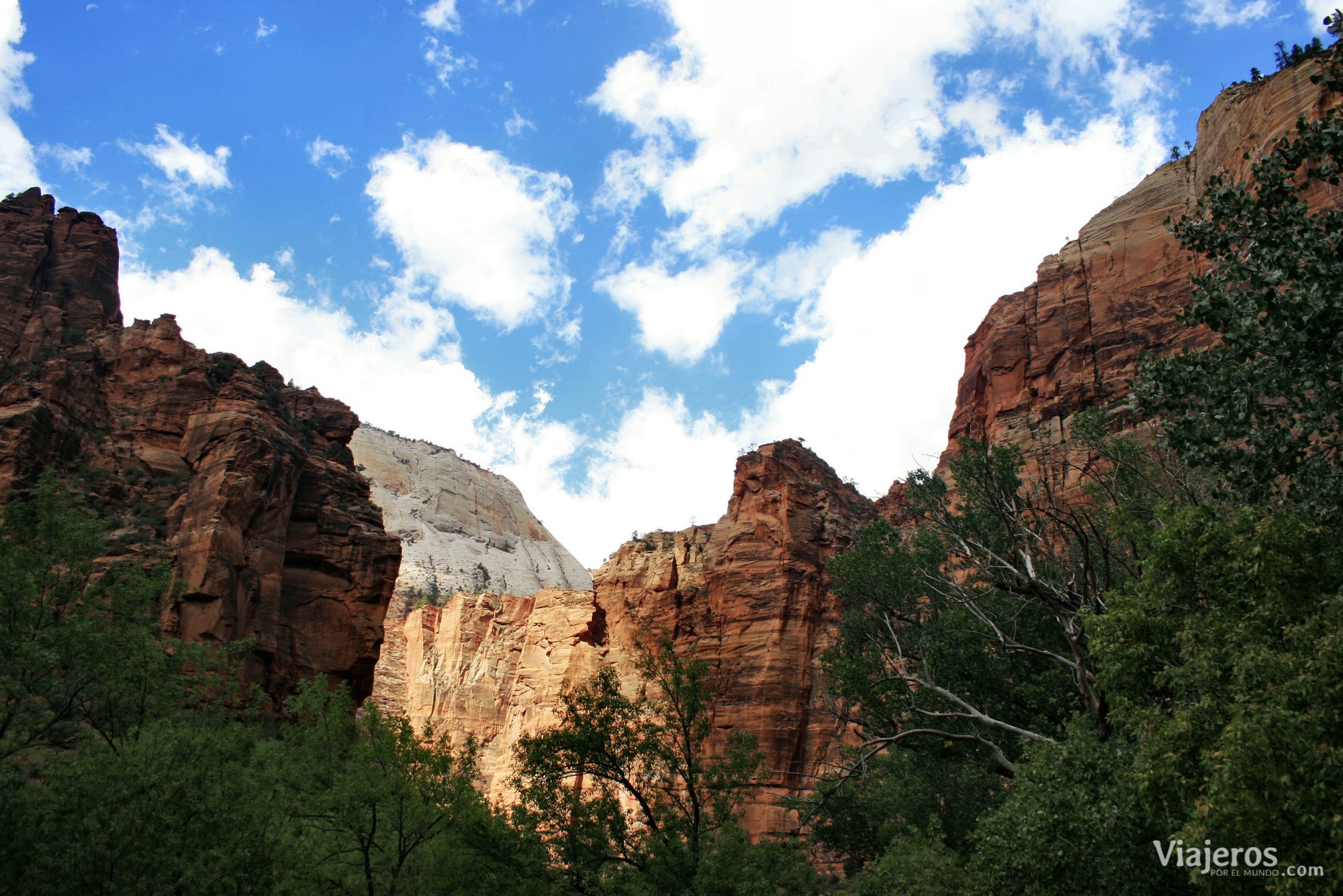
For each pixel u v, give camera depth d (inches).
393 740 1294.3
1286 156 877.8
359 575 2432.3
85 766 964.0
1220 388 881.5
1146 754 795.4
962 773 1588.3
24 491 2018.9
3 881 904.3
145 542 2063.2
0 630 1136.8
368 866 1146.7
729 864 1159.6
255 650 2092.8
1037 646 1540.4
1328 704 691.4
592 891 1182.3
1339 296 815.7
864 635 1612.9
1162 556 900.6
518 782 1325.0
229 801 1018.7
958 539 1459.2
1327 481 860.0
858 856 1803.6
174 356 2532.0
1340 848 643.5
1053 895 903.7
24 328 2539.4
